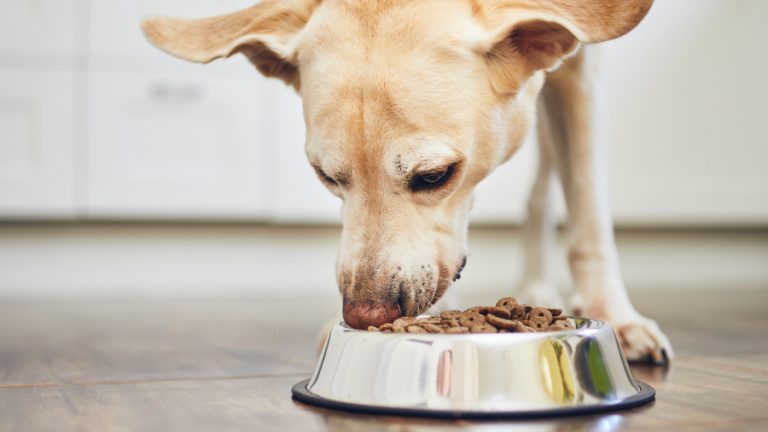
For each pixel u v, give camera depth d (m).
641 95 3.89
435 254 1.49
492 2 1.54
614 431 1.09
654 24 3.88
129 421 1.18
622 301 1.77
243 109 3.61
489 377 1.17
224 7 3.57
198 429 1.13
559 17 1.45
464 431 1.09
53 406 1.29
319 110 1.48
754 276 4.16
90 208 3.52
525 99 1.63
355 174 1.47
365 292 1.43
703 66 3.94
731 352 1.80
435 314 1.63
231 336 2.16
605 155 1.85
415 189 1.48
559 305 2.36
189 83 3.56
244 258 3.76
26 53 3.44
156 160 3.57
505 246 3.97
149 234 3.67
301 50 1.55
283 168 3.66
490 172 1.60
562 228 4.00
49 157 3.48
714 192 3.98
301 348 1.94
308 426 1.14
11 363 1.72
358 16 1.51
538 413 1.16
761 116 4.00
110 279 3.65
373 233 1.46
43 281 3.59
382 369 1.21
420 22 1.49
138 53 3.52
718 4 3.94
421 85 1.45
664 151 3.93
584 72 1.78
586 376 1.21
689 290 3.56
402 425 1.13
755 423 1.14
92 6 3.48
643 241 4.11
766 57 3.99
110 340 2.08
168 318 2.60
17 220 3.54
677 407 1.24
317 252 3.81
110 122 3.52
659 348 1.65
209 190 3.61
